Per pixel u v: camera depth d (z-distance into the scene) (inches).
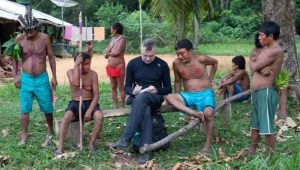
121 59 311.1
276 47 203.8
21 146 235.3
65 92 412.8
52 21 844.0
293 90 323.3
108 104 356.5
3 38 775.1
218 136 253.1
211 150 230.1
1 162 213.8
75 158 218.2
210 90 235.1
